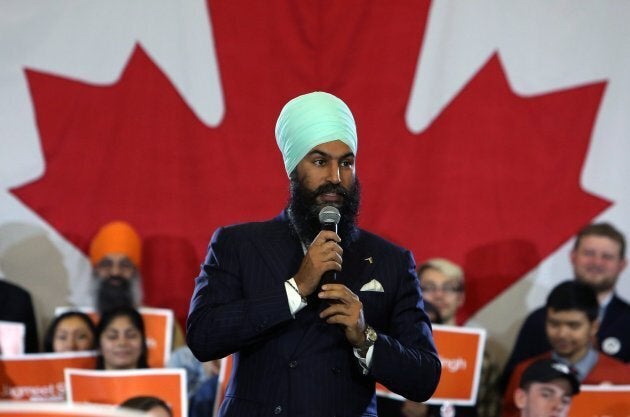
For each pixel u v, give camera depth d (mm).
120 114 12266
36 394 10000
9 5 12195
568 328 11094
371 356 5188
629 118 12297
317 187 5477
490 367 11258
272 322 5191
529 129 12320
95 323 11641
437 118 12359
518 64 12359
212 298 5508
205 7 12344
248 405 5348
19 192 12141
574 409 10016
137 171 12242
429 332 5617
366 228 12273
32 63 12203
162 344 11172
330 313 5133
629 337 11766
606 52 12344
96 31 12281
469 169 12297
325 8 12352
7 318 11492
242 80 12352
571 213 12250
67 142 12203
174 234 12211
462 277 11797
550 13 12359
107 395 9055
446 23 12367
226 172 12305
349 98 12359
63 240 12125
